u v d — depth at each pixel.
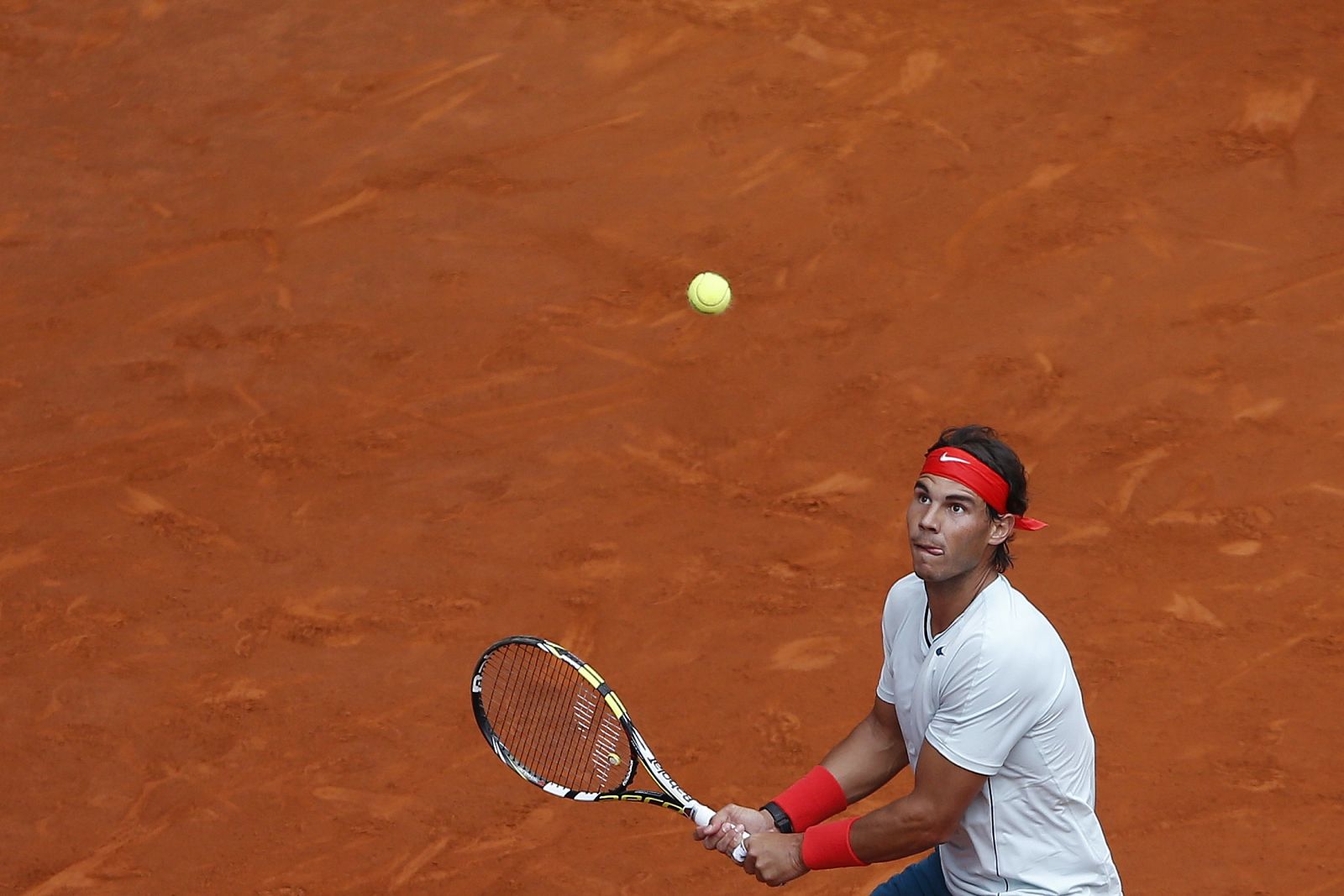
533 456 33.16
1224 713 24.59
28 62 51.97
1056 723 13.72
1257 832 22.33
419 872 22.98
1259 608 26.81
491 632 28.09
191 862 23.55
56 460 34.66
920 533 13.66
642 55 47.84
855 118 43.84
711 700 25.86
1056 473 30.84
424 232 41.59
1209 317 35.00
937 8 48.16
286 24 51.97
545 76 47.59
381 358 37.03
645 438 33.34
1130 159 40.75
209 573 30.47
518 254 40.28
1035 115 42.97
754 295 37.66
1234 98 42.47
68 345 38.81
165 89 49.81
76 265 42.19
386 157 45.03
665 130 44.50
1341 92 42.09
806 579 28.69
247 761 25.55
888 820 14.34
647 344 36.47
